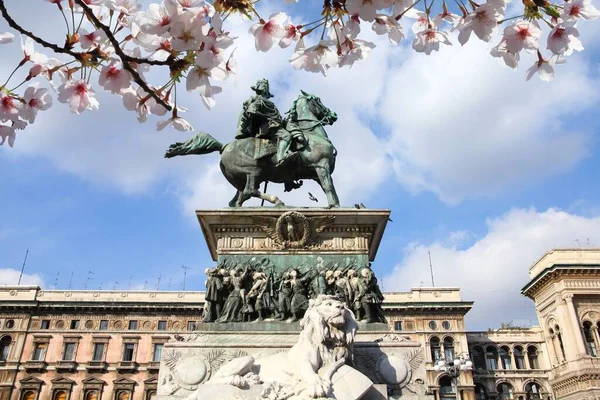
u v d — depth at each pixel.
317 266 8.27
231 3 2.78
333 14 2.98
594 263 47.41
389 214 8.49
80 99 3.11
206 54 2.68
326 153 9.30
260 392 5.93
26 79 3.08
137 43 2.80
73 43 2.89
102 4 2.73
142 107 3.18
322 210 8.54
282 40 3.01
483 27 2.81
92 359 48.91
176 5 2.55
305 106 9.90
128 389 47.62
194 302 50.75
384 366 7.14
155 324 50.69
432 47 3.19
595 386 43.56
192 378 7.01
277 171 9.32
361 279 8.07
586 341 45.81
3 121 3.09
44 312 50.88
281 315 7.78
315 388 5.75
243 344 7.32
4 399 46.81
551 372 49.47
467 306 51.09
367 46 3.09
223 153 9.47
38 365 48.06
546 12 2.71
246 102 9.66
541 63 2.90
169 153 9.50
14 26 2.70
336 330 6.54
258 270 8.22
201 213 8.50
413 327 51.12
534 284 50.84
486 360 53.56
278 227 8.42
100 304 50.78
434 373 48.50
